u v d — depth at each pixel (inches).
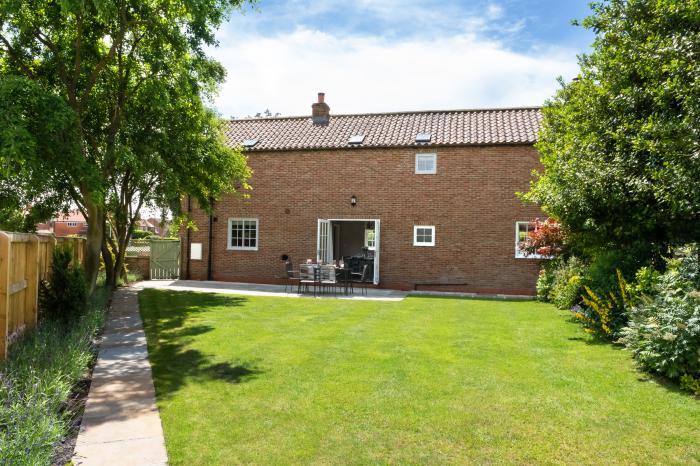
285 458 148.9
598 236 367.2
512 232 670.5
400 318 415.2
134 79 504.7
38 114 339.0
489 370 245.4
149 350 290.4
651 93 306.3
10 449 126.9
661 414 185.2
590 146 352.2
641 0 329.1
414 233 704.4
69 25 442.3
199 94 504.7
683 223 307.7
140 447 155.0
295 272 744.3
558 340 319.0
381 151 718.5
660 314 237.9
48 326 306.0
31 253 304.3
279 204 757.9
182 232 795.4
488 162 679.1
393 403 196.5
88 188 392.5
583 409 190.4
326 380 227.8
